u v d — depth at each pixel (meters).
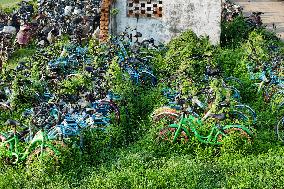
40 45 17.06
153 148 11.55
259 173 10.53
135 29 16.20
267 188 10.03
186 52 14.73
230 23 17.66
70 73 13.88
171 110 11.98
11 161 11.02
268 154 11.34
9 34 17.45
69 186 10.27
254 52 14.73
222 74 14.23
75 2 18.75
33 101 12.91
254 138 11.73
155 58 15.00
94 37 16.78
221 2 16.30
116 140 11.80
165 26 16.58
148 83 14.18
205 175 10.49
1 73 13.98
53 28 17.34
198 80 13.38
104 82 13.02
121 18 16.59
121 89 12.93
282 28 18.97
